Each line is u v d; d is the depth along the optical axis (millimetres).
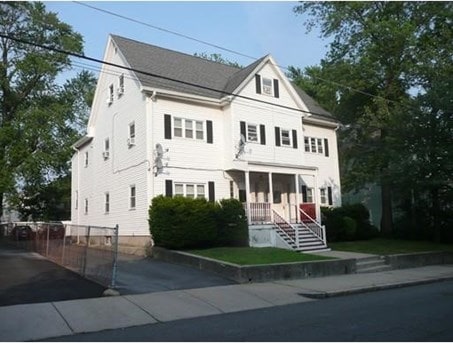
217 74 27391
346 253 21219
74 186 33125
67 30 41031
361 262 18984
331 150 31094
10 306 10469
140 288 12961
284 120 26297
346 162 33031
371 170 28688
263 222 23016
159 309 10641
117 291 12203
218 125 24328
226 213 20953
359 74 29031
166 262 18438
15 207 44875
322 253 21156
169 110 22625
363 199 38375
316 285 14344
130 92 23812
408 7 29609
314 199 26672
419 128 24047
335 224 26750
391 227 30719
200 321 9586
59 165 40281
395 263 19844
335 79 29984
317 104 32812
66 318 9648
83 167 31156
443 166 23078
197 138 23375
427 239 29047
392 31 27062
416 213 30188
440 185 23938
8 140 35938
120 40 25531
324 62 31359
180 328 8906
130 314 10125
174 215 19281
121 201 24172
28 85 40188
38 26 39594
